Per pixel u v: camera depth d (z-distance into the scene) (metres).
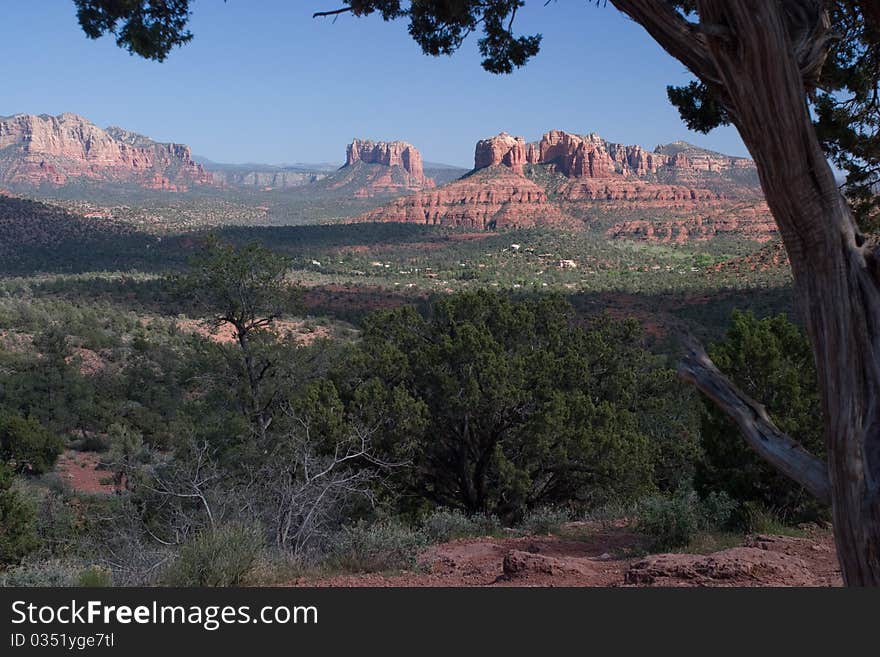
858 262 3.54
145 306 98.56
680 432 22.50
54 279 142.00
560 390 18.45
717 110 5.50
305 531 9.54
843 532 3.52
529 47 5.72
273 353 22.97
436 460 18.77
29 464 33.69
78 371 46.66
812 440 10.71
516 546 10.43
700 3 3.50
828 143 5.59
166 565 7.89
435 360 18.02
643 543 9.73
